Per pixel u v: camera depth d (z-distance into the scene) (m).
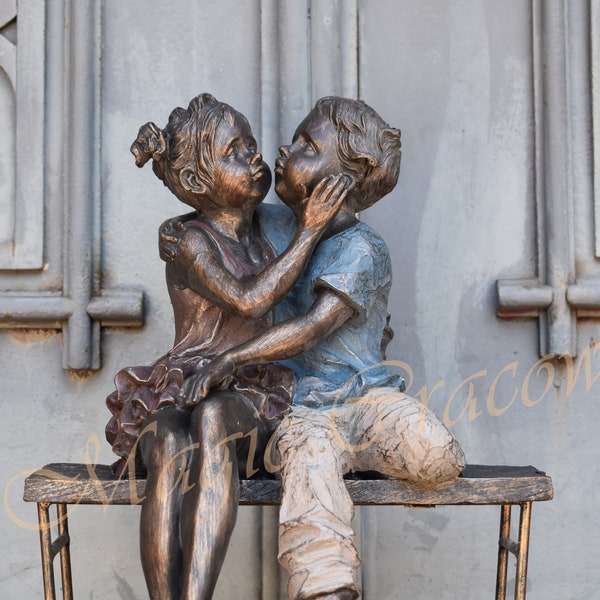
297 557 2.43
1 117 3.72
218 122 2.89
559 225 3.61
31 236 3.66
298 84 3.69
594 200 3.64
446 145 3.73
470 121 3.73
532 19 3.74
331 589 2.37
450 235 3.69
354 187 2.92
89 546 3.56
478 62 3.75
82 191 3.64
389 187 3.01
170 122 2.94
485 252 3.68
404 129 3.73
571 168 3.65
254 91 3.75
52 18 3.72
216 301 2.77
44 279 3.66
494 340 3.65
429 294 3.67
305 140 2.94
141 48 3.76
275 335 2.71
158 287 3.67
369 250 2.82
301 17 3.71
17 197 3.67
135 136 3.73
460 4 3.77
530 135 3.71
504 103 3.73
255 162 2.89
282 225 3.05
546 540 3.57
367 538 3.57
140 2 3.77
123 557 3.56
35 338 3.65
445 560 3.57
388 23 3.76
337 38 3.73
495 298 3.65
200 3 3.78
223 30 3.78
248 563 3.54
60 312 3.59
